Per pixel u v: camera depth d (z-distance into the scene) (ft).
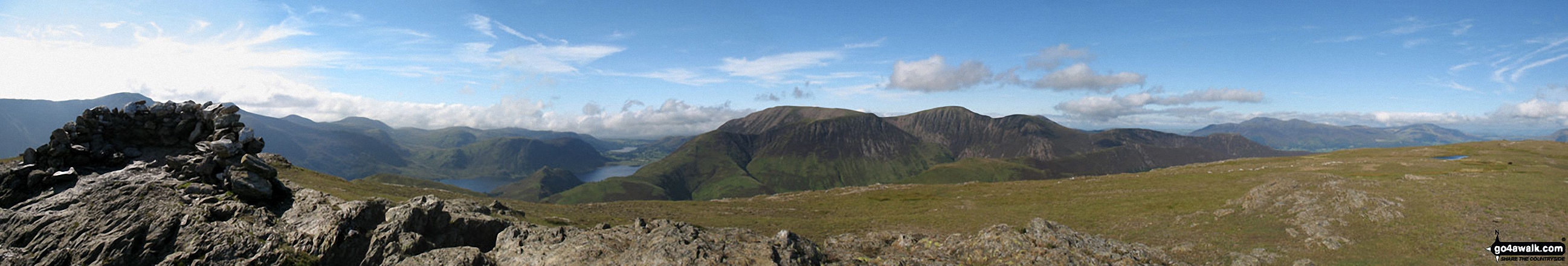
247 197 126.62
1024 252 141.69
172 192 122.31
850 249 162.91
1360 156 558.15
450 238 133.80
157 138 157.38
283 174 252.01
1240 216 210.79
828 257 133.69
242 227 111.86
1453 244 143.74
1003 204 352.28
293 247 109.91
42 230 106.83
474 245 138.92
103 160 145.28
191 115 162.61
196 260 100.58
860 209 360.28
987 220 278.67
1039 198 364.38
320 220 118.62
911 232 253.24
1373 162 447.42
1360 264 142.31
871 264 134.00
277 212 127.24
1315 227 172.35
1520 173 225.97
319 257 109.60
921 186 496.64
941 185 501.97
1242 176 381.60
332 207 127.03
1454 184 190.29
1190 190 324.19
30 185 122.52
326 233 113.09
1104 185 405.18
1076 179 474.08
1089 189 392.88
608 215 273.54
